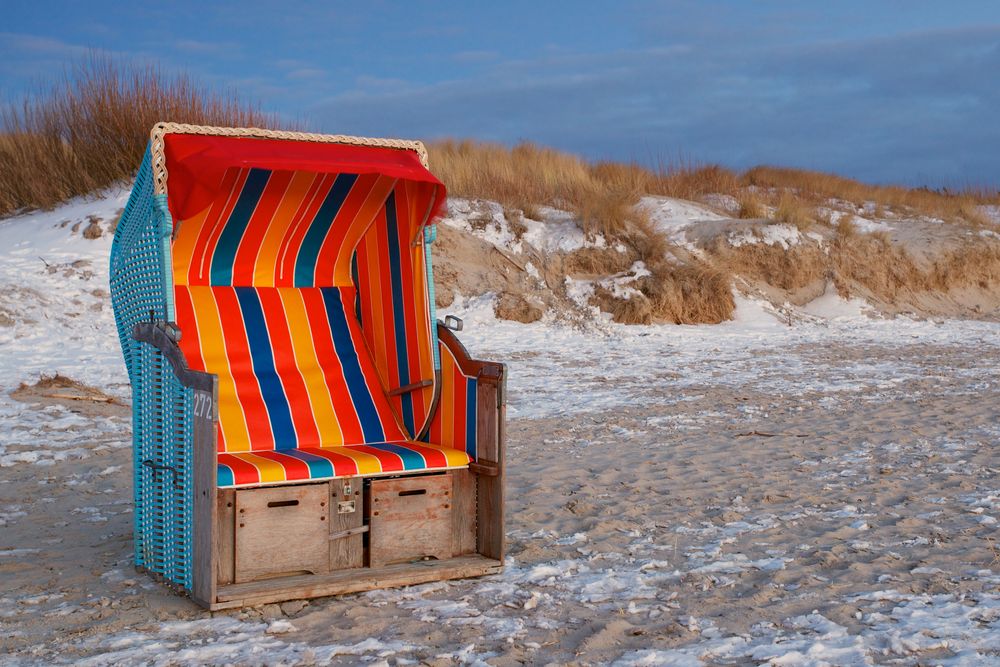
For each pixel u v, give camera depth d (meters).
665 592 4.21
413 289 5.00
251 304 5.14
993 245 22.77
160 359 4.38
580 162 23.06
